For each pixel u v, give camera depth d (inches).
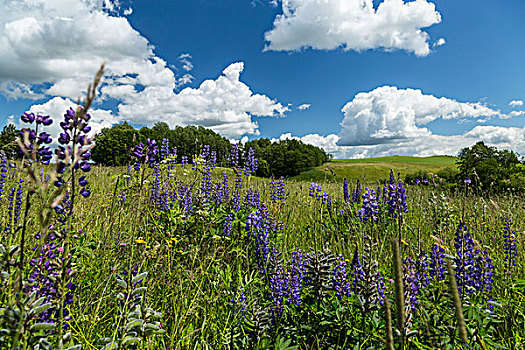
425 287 122.6
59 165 62.2
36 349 63.1
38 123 63.6
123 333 78.2
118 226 149.4
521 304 126.1
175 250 157.3
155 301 121.4
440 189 306.5
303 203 279.7
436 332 98.1
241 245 185.3
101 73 50.2
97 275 126.2
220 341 107.4
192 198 212.7
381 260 160.9
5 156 146.1
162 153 230.1
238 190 244.7
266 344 102.7
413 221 245.9
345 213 250.1
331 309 119.8
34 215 119.7
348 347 104.0
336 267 128.5
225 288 132.3
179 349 95.2
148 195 185.5
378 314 108.1
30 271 79.1
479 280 115.6
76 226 138.0
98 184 237.8
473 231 215.5
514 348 99.5
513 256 159.3
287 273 131.2
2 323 59.6
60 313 67.7
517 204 302.4
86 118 59.2
